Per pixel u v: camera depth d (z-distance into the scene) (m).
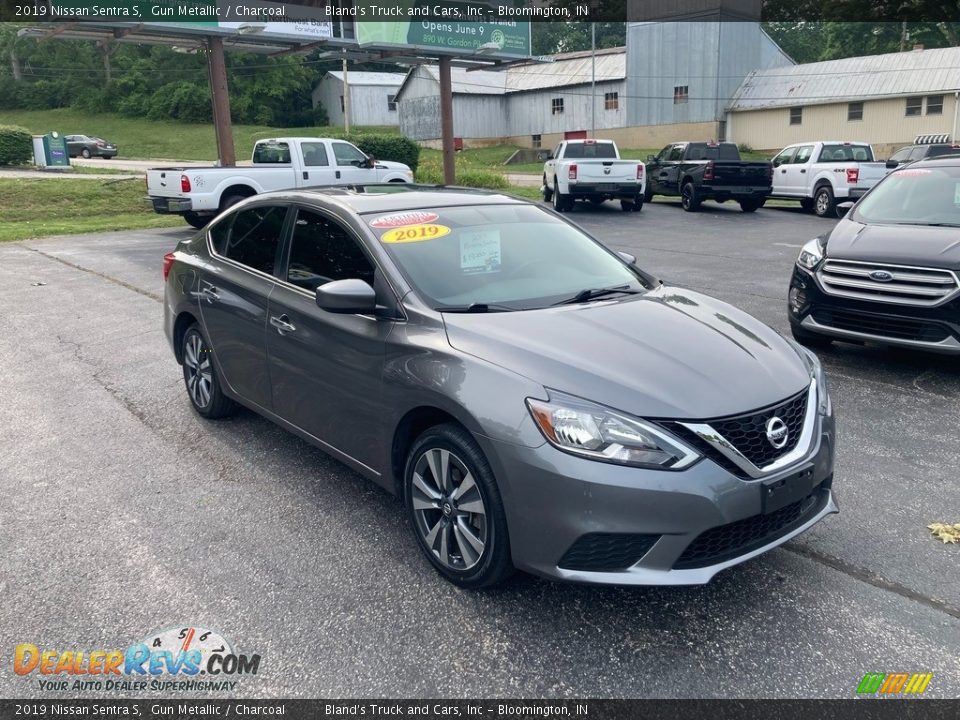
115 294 10.19
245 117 74.00
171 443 5.14
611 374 3.12
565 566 3.02
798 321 6.97
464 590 3.43
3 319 8.77
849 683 2.84
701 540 3.00
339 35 20.20
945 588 3.42
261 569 3.61
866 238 6.77
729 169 20.42
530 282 4.06
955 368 6.67
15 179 23.86
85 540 3.89
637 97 48.00
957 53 37.66
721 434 3.01
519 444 3.02
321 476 4.62
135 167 37.75
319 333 4.07
